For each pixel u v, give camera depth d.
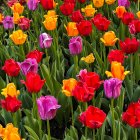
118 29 3.15
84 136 2.33
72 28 2.84
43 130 2.54
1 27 3.31
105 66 2.72
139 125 2.14
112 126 2.39
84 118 2.15
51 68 2.88
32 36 3.12
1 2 4.24
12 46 2.97
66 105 2.54
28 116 2.40
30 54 2.56
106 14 3.43
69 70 2.76
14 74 2.48
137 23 2.75
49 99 2.18
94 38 3.03
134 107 2.14
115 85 2.24
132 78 2.65
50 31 3.12
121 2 3.25
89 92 2.21
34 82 2.29
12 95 2.38
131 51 2.58
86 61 2.70
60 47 3.00
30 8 3.21
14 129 2.15
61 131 2.58
